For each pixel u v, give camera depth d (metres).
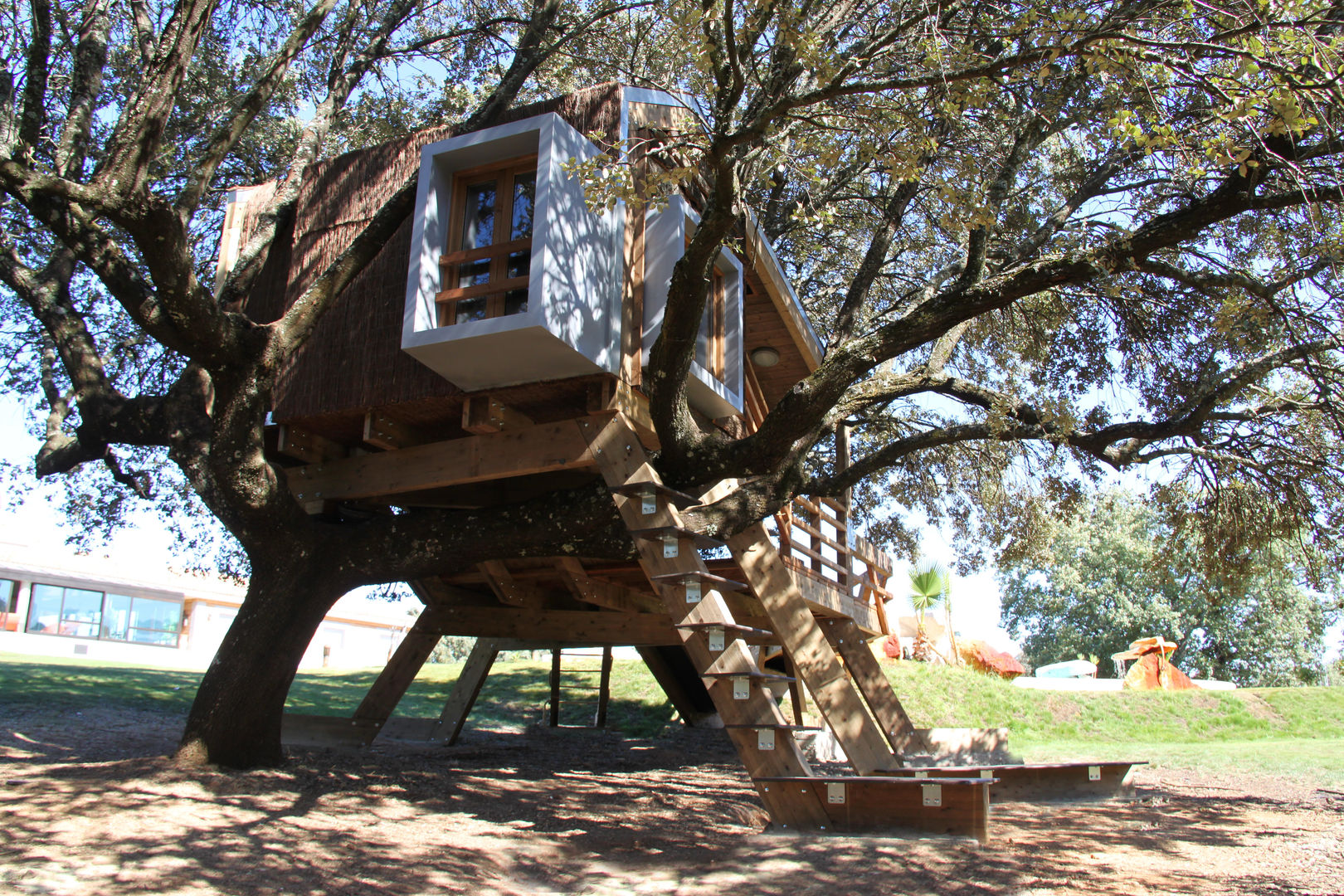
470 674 12.49
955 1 7.28
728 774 10.62
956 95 6.49
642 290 8.66
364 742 10.74
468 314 7.96
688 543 7.54
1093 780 9.95
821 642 8.67
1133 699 19.83
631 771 10.60
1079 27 6.20
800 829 6.90
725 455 7.87
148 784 7.15
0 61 8.29
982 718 18.23
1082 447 9.42
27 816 6.06
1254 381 8.48
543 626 11.64
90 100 9.17
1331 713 19.45
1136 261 7.77
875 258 12.48
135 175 6.41
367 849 6.04
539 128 7.58
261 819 6.53
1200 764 13.55
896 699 11.41
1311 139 7.53
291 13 12.53
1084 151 12.91
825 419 9.20
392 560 8.61
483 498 10.21
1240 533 9.96
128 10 10.91
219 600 35.00
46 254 12.11
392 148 9.38
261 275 10.79
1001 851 6.37
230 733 8.00
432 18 13.68
